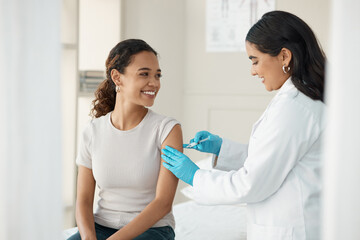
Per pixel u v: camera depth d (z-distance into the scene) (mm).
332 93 822
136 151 1498
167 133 1496
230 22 3248
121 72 1497
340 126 811
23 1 890
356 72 803
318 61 1312
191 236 1951
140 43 1505
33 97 911
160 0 3250
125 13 3156
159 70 1519
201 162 2793
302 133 1248
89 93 2812
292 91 1316
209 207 2406
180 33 3342
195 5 3312
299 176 1272
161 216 1433
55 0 902
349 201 809
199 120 3357
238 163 1703
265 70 1357
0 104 898
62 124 935
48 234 927
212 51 3299
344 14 800
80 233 1463
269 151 1249
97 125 1571
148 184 1499
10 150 906
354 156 807
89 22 3094
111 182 1509
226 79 3279
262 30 1327
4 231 906
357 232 807
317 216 1259
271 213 1292
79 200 1543
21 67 900
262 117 1366
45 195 924
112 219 1501
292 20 1313
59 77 918
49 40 907
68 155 2686
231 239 1919
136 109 1537
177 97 3371
